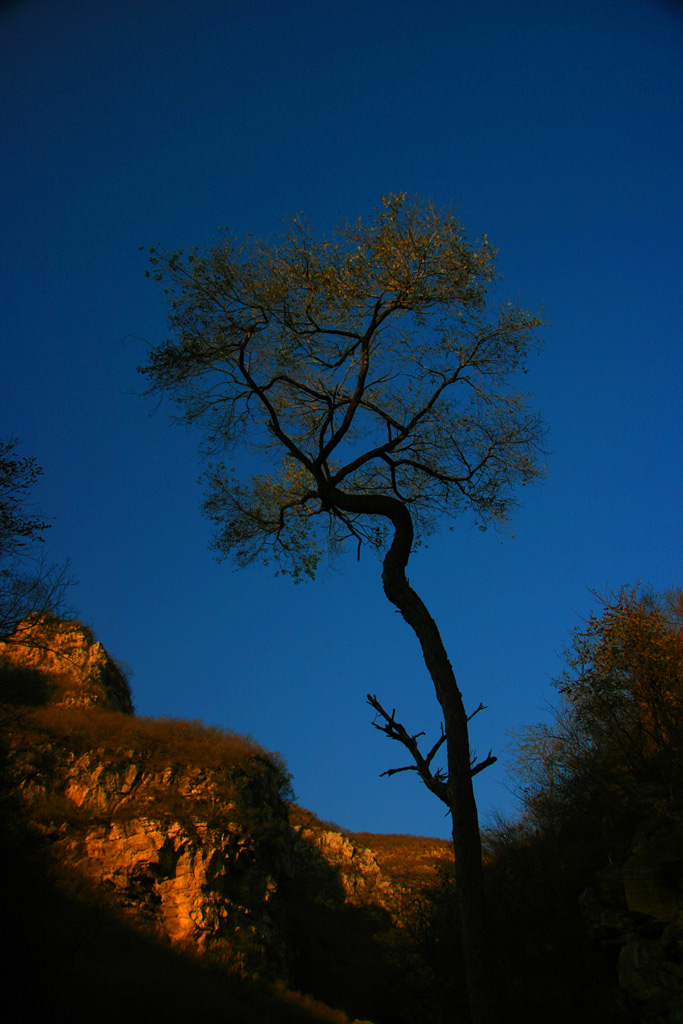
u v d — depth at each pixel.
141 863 29.69
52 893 17.66
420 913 21.11
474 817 7.42
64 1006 12.61
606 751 17.72
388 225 9.66
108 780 34.75
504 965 14.62
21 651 38.53
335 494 9.75
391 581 8.98
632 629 14.80
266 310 9.78
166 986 19.33
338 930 41.16
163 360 9.93
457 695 8.06
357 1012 29.86
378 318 9.64
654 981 10.32
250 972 26.33
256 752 42.19
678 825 11.63
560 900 15.30
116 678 50.31
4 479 12.68
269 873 34.19
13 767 28.67
